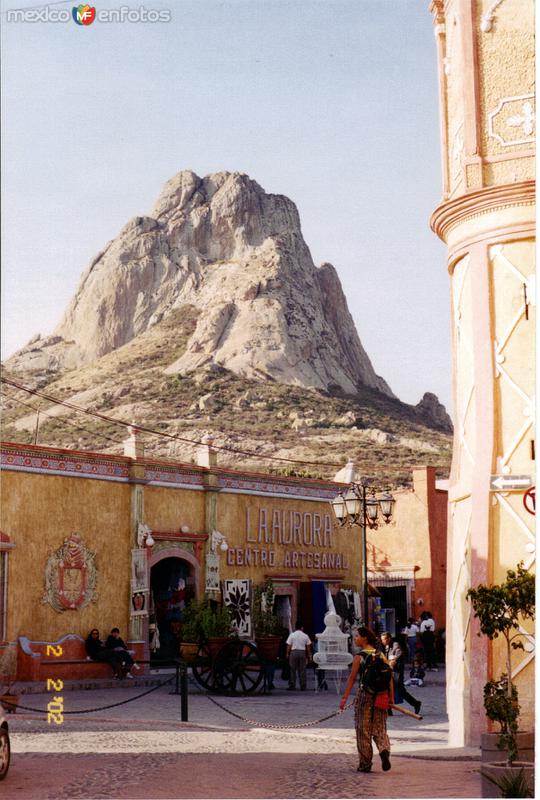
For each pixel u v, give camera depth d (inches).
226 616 971.9
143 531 1171.9
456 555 580.1
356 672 493.0
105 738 612.4
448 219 577.6
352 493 994.7
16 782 437.4
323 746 596.1
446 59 605.0
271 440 5521.7
